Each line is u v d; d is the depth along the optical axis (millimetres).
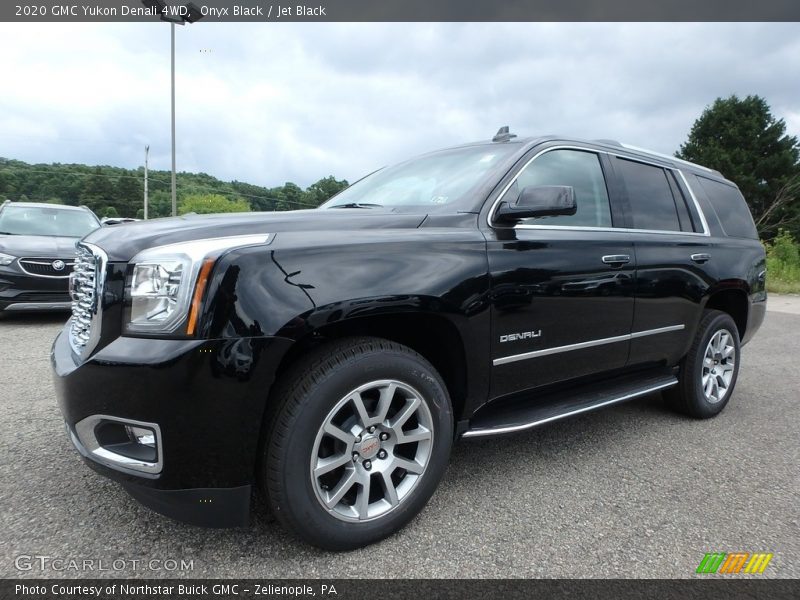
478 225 2469
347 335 2143
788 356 6254
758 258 4184
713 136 39594
